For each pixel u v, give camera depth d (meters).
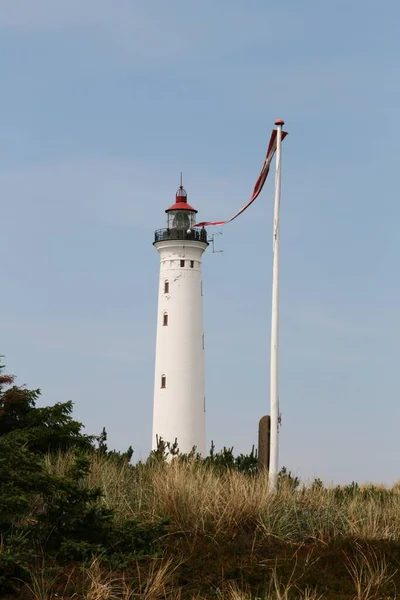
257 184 29.00
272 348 25.31
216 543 17.09
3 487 15.88
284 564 16.20
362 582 15.40
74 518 16.55
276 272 25.72
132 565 15.91
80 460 17.31
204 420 69.81
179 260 70.88
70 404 26.06
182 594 14.85
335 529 18.91
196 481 20.06
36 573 14.91
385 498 24.20
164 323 70.62
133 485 21.42
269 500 19.47
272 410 24.86
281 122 26.31
